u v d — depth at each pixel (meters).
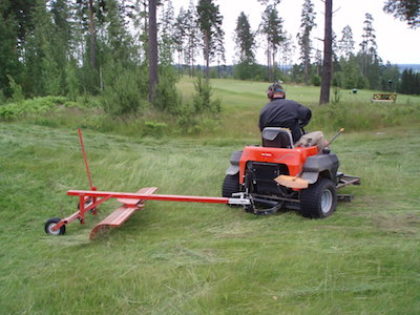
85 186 7.51
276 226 5.30
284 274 3.76
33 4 38.78
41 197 6.88
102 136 14.48
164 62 25.30
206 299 3.35
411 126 17.06
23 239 5.11
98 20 36.47
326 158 5.67
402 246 4.36
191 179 7.95
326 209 5.77
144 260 4.25
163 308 3.27
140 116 16.61
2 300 3.52
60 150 10.33
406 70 78.88
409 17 21.44
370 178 7.93
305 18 75.00
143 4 39.44
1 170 8.20
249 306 3.26
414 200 6.43
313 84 66.56
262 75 92.00
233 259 4.16
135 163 9.04
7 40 31.48
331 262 3.95
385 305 3.17
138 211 6.16
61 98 23.70
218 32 73.56
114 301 3.42
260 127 6.10
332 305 3.20
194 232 5.21
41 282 3.84
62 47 33.47
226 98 32.19
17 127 14.73
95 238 4.99
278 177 5.40
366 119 17.27
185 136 15.67
